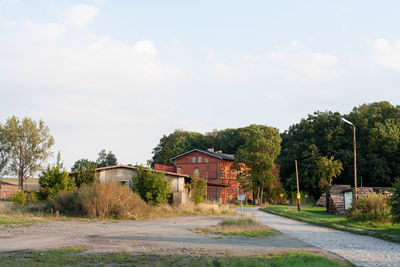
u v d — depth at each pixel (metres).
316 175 76.19
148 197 35.88
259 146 77.56
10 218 23.89
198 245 15.79
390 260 12.63
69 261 11.11
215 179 83.25
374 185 76.88
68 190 32.81
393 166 73.56
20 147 62.94
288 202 88.44
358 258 13.03
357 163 73.62
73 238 16.73
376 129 72.56
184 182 47.53
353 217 31.06
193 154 87.25
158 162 106.25
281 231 23.45
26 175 63.09
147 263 11.21
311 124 82.94
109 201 29.14
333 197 43.47
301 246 16.23
